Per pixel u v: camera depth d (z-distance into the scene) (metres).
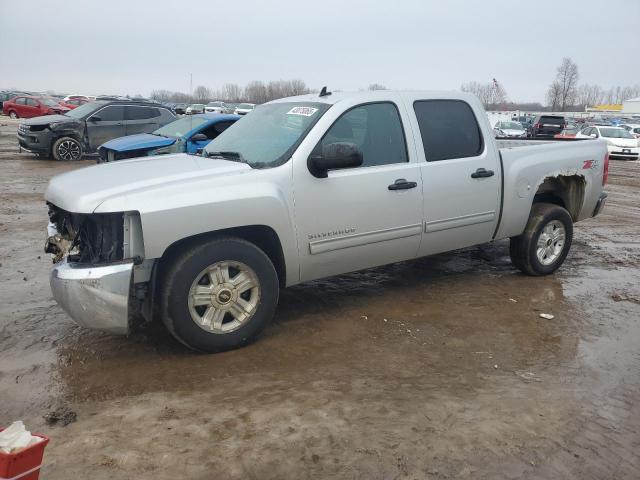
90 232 3.84
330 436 3.06
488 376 3.87
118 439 3.01
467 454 2.95
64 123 16.66
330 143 4.52
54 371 3.83
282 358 4.09
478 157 5.38
